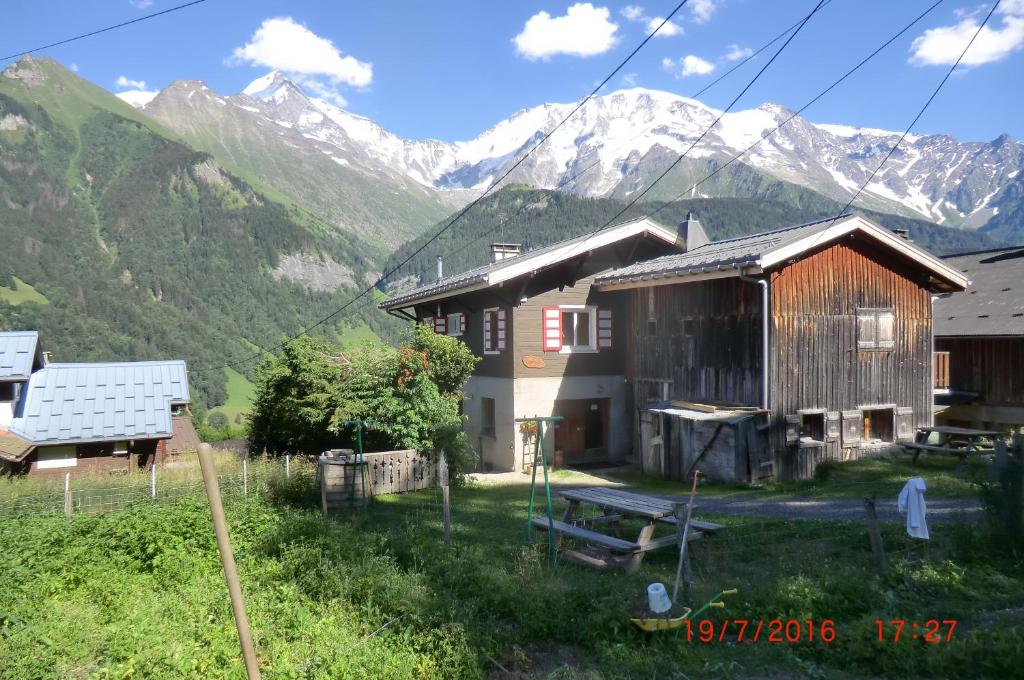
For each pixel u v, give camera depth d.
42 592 8.60
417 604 7.56
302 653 6.60
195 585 8.77
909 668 6.19
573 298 21.52
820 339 16.98
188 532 10.31
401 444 17.30
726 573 8.91
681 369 19.20
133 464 20.58
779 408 16.42
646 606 7.51
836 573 8.37
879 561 8.67
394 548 9.68
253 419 23.42
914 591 8.07
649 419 20.20
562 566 9.37
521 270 19.72
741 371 17.05
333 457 15.18
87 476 15.84
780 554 9.56
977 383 21.80
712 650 6.76
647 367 20.72
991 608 7.59
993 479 9.67
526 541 10.53
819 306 17.00
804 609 7.33
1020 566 8.82
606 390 21.81
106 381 22.09
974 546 9.32
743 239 19.84
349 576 8.47
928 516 11.40
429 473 16.88
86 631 7.23
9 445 18.22
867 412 18.27
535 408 20.91
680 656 6.60
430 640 6.71
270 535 10.27
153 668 6.30
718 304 17.88
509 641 6.93
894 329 17.95
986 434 16.27
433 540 10.09
